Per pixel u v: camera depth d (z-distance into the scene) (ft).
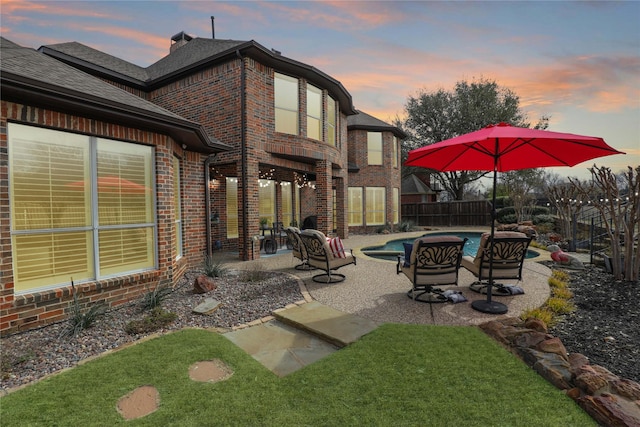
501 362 11.06
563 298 19.22
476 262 20.44
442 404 8.93
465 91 89.40
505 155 18.61
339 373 10.66
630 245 22.97
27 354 12.25
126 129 18.44
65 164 16.47
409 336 13.29
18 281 14.98
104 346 13.15
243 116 32.96
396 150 70.79
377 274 26.35
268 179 51.52
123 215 18.92
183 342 13.12
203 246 31.19
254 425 8.35
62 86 14.14
